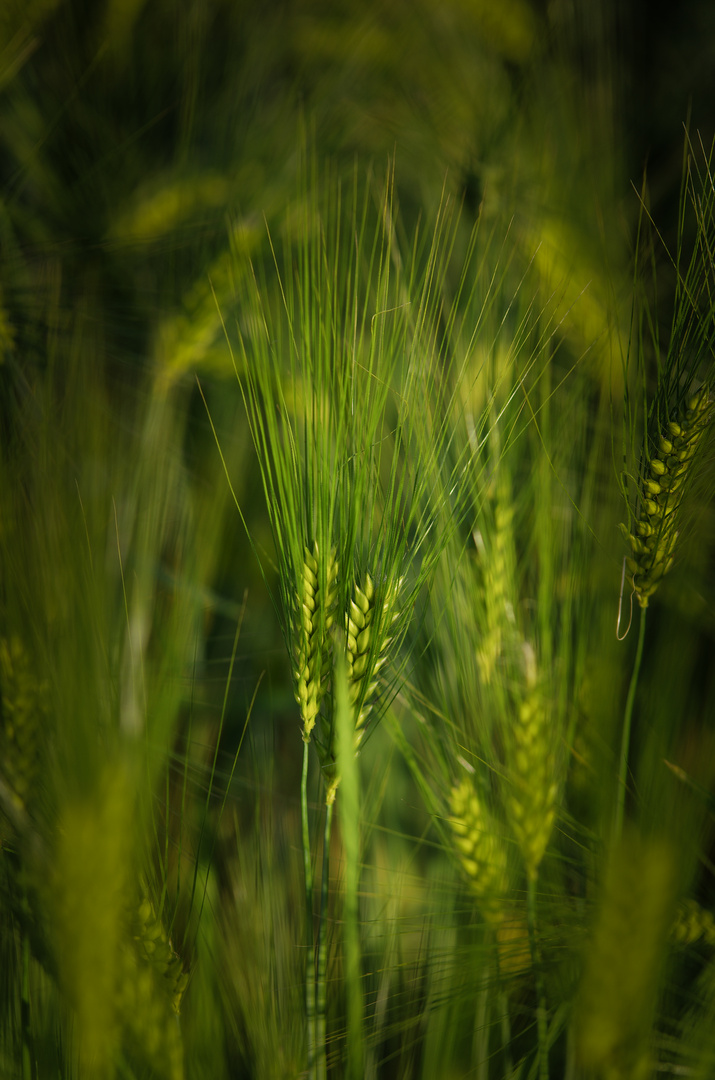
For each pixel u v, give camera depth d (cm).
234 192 106
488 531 85
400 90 129
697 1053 80
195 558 98
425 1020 86
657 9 144
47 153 112
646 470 81
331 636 77
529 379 88
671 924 78
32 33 107
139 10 119
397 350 80
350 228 89
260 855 87
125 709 82
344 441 76
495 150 110
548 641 82
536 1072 83
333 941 87
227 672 100
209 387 104
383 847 92
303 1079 81
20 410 92
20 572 80
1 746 79
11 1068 81
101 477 90
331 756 77
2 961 82
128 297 105
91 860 73
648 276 102
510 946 82
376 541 78
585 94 121
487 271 92
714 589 93
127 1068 78
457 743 84
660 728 84
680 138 129
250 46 127
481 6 127
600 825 81
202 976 82
